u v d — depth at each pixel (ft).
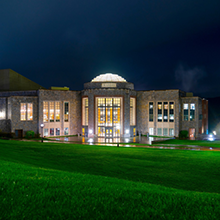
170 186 58.29
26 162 73.10
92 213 24.21
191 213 25.48
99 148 122.31
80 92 240.73
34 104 217.15
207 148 137.80
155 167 77.41
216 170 74.18
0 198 26.58
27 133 205.67
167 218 23.93
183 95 247.50
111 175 66.69
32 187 30.96
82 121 236.43
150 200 28.89
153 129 240.12
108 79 243.60
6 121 207.72
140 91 246.68
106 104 229.25
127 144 163.53
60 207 25.03
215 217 24.39
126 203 27.32
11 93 231.30
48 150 108.17
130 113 242.37
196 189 56.70
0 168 43.01
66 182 35.55
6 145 116.47
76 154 99.40
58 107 228.02
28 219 22.33
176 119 229.45
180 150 117.80
